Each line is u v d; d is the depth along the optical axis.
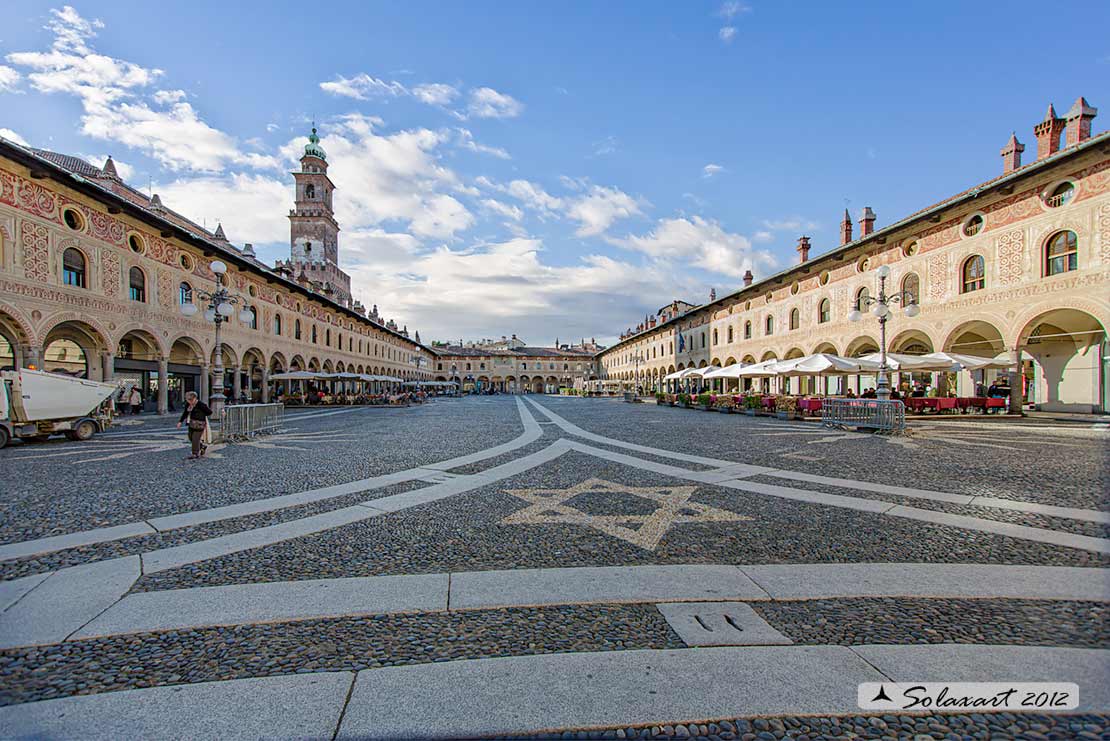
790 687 2.69
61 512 6.32
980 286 22.06
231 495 7.27
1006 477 8.24
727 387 45.31
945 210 22.88
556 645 3.12
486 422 21.44
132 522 5.88
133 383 24.56
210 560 4.64
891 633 3.25
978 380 26.94
